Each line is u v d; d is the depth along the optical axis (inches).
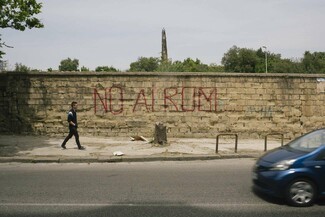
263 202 282.4
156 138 581.0
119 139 639.8
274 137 690.2
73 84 668.1
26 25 574.6
